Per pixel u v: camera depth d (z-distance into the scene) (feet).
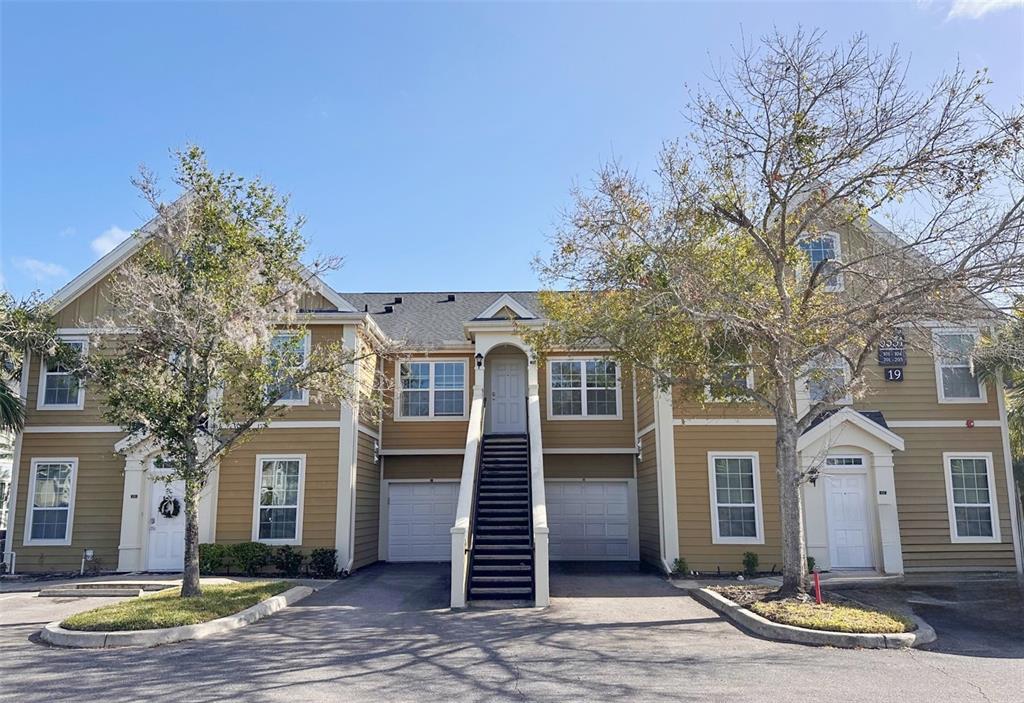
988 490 60.18
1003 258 38.06
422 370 73.20
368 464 67.21
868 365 61.77
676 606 45.24
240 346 42.52
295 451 61.05
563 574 60.39
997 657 32.14
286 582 52.80
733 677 28.60
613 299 45.34
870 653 32.71
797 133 41.06
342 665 30.89
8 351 62.54
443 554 70.49
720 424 59.62
